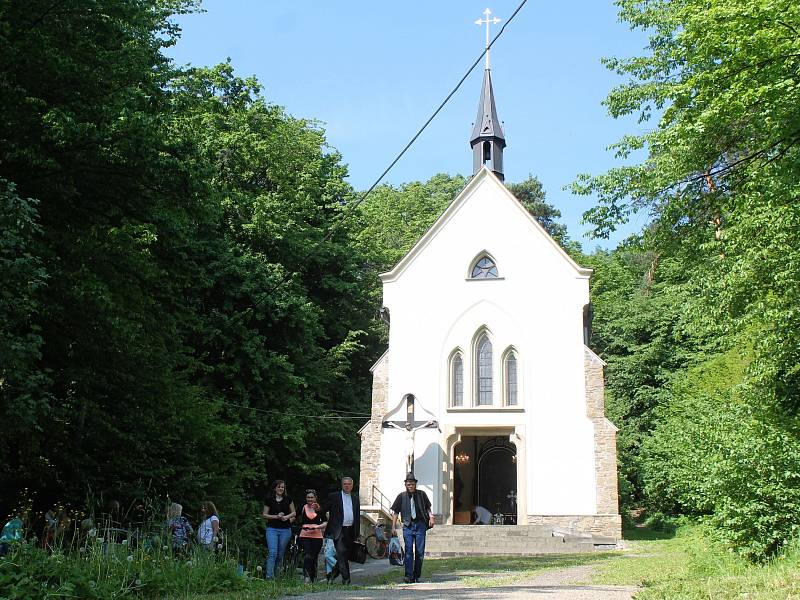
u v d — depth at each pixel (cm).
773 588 852
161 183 1606
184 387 2164
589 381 3030
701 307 1689
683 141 1575
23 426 1378
